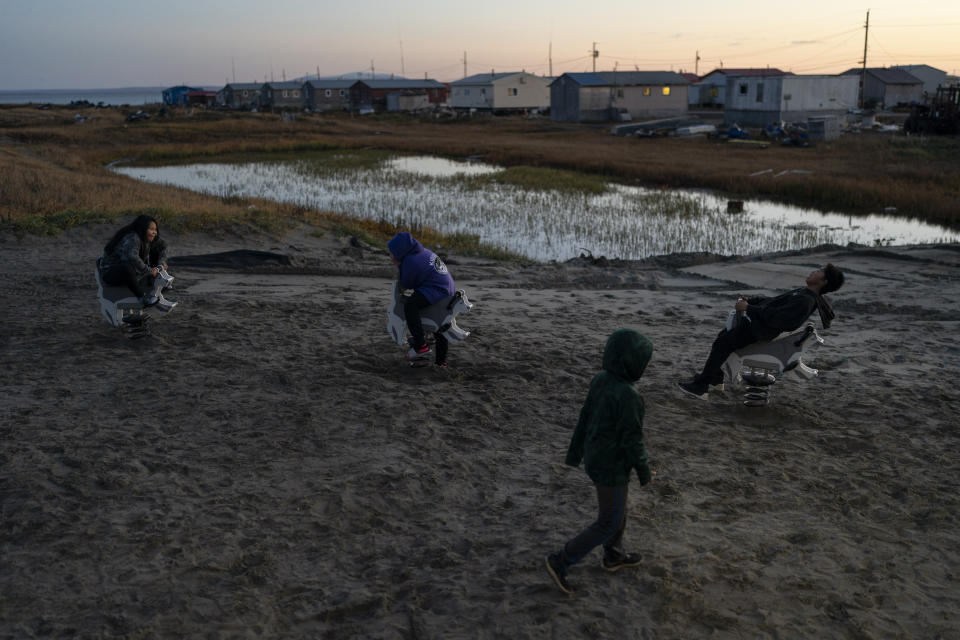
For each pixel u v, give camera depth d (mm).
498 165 47781
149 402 6914
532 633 3840
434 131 75125
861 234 24156
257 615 3980
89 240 17031
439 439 6320
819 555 4609
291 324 9805
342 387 7430
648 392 7543
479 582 4293
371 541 4750
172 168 46750
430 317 7613
